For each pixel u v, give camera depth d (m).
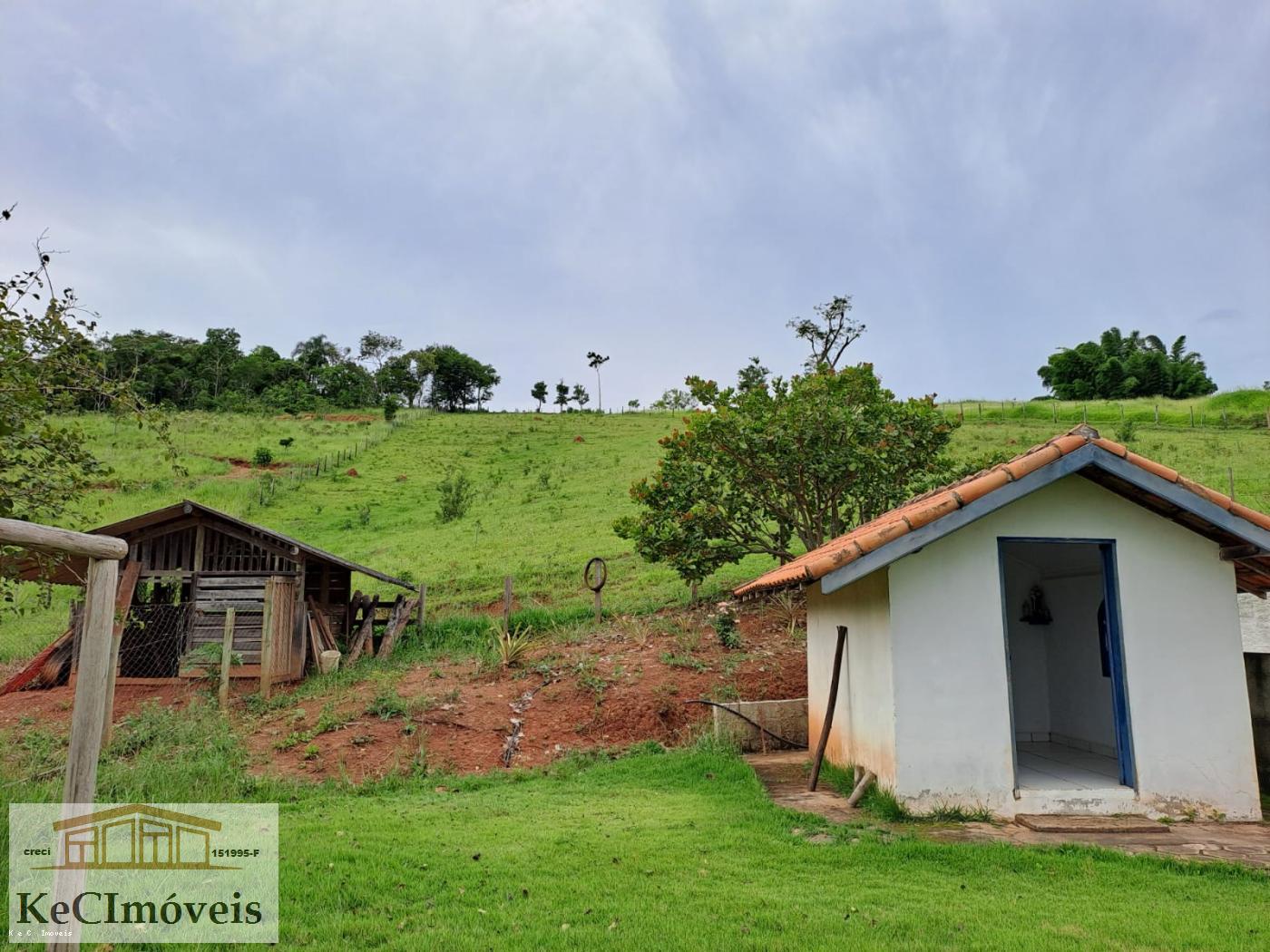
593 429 64.12
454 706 12.78
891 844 6.85
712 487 17.42
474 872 6.03
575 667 14.27
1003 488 7.88
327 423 64.50
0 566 7.51
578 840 6.95
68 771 3.88
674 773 10.01
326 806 8.66
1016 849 6.73
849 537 10.93
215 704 13.62
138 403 8.40
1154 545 8.47
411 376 111.69
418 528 34.50
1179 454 34.88
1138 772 8.01
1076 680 11.02
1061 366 88.31
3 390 7.05
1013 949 4.71
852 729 9.38
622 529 17.72
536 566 25.03
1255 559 8.42
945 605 8.16
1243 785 8.05
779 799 8.74
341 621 17.86
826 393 16.56
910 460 16.67
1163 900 5.63
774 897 5.57
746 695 13.34
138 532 16.67
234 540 16.70
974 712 8.02
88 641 3.99
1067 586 11.22
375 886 5.72
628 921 5.10
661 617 17.83
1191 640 8.31
